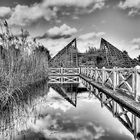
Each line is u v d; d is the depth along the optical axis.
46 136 3.68
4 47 7.20
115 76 6.77
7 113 5.34
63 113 5.35
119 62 26.88
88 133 3.81
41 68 13.09
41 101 7.16
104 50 31.33
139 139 3.36
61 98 7.90
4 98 5.55
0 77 5.77
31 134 3.76
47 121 4.61
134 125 3.92
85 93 9.53
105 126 4.18
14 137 3.62
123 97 5.45
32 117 4.97
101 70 9.23
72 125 4.29
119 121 4.39
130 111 4.48
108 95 6.70
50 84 14.09
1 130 4.01
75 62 29.67
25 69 8.97
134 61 27.45
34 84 10.53
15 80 6.99
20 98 6.95
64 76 19.20
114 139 3.48
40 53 14.00
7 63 6.84
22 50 8.84
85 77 14.80
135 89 4.88
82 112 5.45
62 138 3.57
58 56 28.73
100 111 5.54
